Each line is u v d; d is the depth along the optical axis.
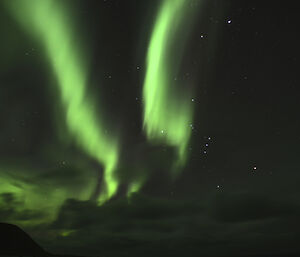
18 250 53.16
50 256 55.38
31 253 53.47
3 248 52.12
